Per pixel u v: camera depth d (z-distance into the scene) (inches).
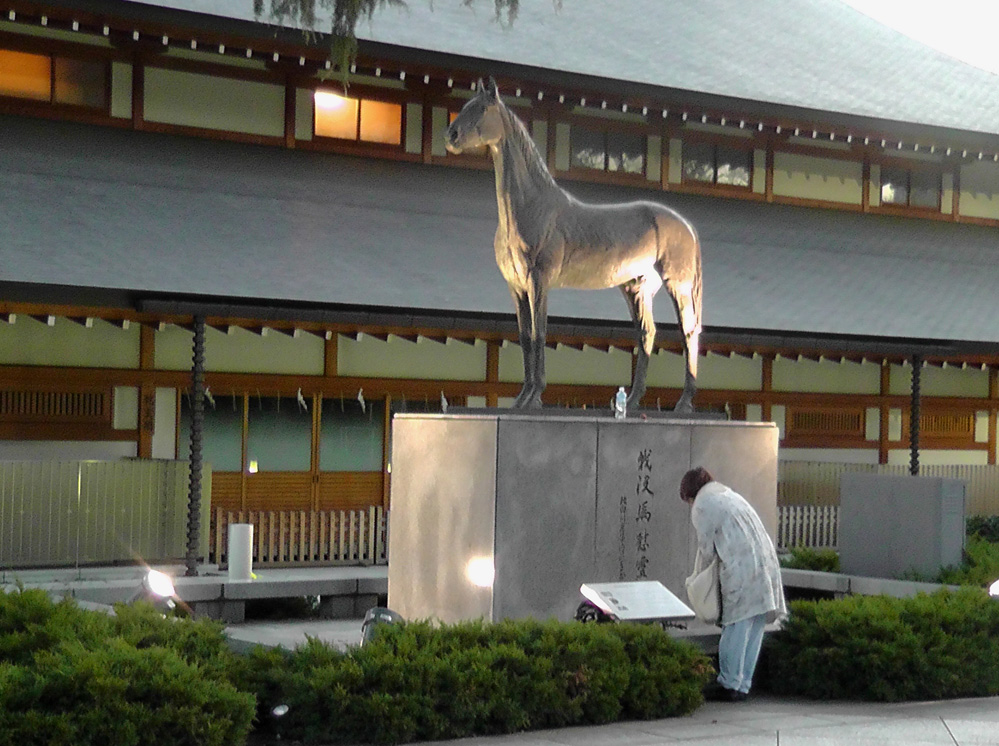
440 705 374.3
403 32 1027.9
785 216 1220.5
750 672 444.5
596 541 473.4
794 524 1077.8
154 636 389.7
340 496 1015.0
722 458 506.0
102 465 804.6
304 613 749.9
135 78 956.6
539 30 1144.2
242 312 820.6
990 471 1259.8
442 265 962.1
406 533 498.0
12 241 818.8
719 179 1198.3
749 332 1006.4
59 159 933.8
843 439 1248.2
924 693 460.4
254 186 989.8
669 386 1157.1
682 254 523.2
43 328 887.7
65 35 936.3
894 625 462.0
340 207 1009.5
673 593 488.7
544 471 462.3
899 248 1252.5
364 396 1019.9
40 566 784.3
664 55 1189.1
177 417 941.2
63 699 325.7
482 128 473.4
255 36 926.4
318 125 1027.3
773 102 1139.3
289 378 979.9
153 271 822.5
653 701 409.7
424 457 490.0
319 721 364.5
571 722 396.8
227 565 836.6
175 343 938.1
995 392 1338.6
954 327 1119.6
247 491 978.7
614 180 1143.0
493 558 451.5
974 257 1289.4
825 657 455.5
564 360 1107.9
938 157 1295.5
